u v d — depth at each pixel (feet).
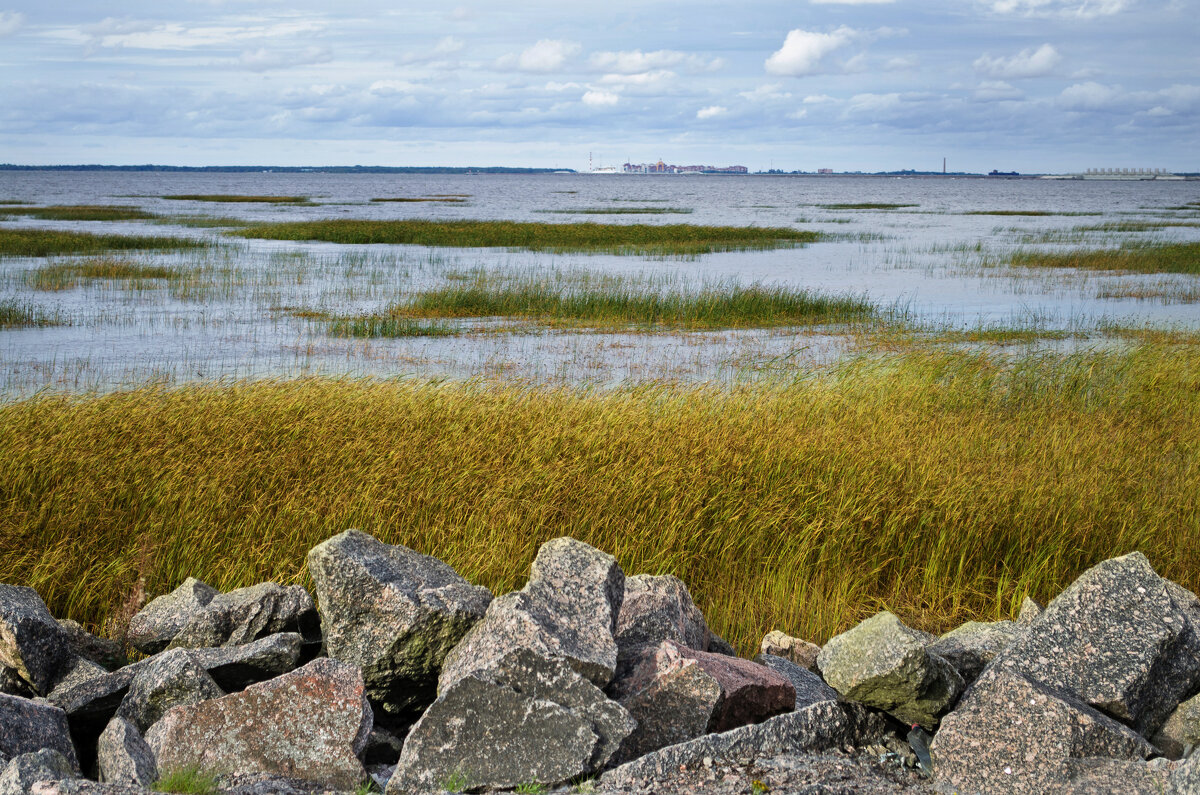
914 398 48.37
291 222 222.48
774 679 17.89
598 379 57.82
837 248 169.48
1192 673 17.04
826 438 37.88
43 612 19.72
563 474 32.53
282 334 74.38
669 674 16.97
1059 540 29.30
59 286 98.07
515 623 16.79
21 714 15.65
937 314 90.02
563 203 424.05
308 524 28.73
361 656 18.34
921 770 16.29
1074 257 144.25
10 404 42.98
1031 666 16.63
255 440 35.58
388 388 46.62
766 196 595.88
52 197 387.75
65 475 31.48
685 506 30.73
